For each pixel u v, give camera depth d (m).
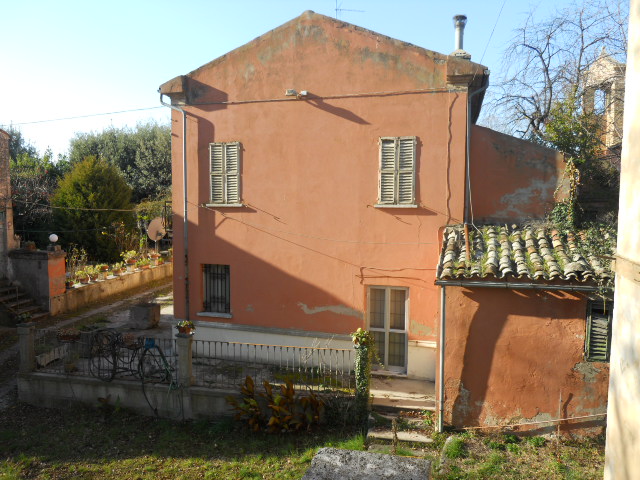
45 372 11.09
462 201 10.55
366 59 10.98
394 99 10.88
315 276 11.72
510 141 10.48
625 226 4.22
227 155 12.11
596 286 7.80
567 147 12.12
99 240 25.20
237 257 12.24
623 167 4.30
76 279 19.52
